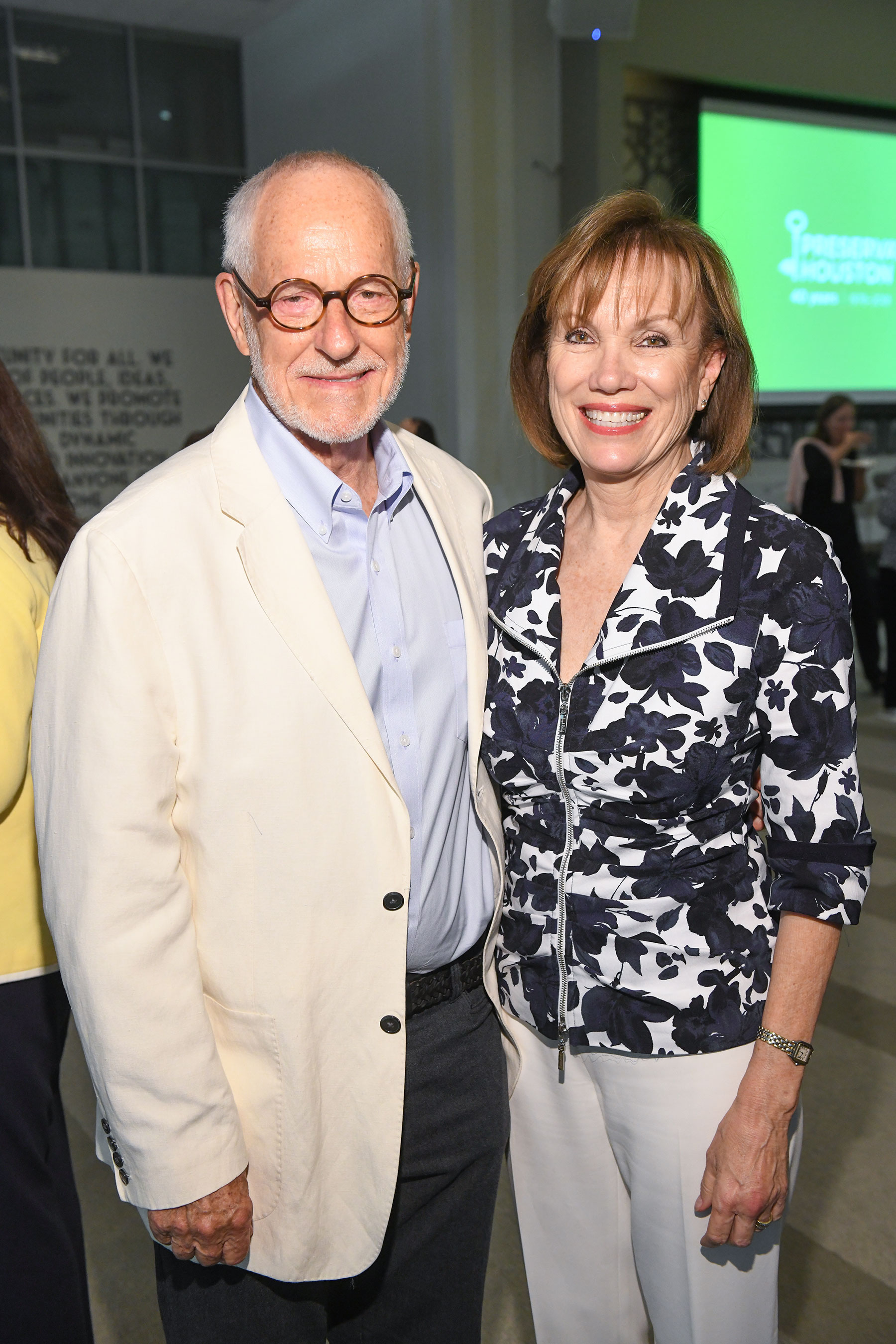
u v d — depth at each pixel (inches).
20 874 51.5
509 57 273.3
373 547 48.5
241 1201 44.6
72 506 58.2
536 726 49.8
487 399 287.1
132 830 41.1
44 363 316.2
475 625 50.9
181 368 340.5
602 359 47.8
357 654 47.0
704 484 48.7
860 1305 71.7
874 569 313.7
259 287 45.2
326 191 44.6
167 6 318.7
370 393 46.4
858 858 45.1
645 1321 55.7
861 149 328.8
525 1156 54.8
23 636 49.0
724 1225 46.3
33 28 319.9
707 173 302.7
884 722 219.5
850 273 334.6
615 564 51.1
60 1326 53.6
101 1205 85.0
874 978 114.8
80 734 41.1
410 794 48.1
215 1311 48.0
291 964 44.4
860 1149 87.7
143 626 41.5
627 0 237.3
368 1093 46.4
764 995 47.9
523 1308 73.3
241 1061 45.2
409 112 284.2
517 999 52.1
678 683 46.4
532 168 282.4
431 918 49.1
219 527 44.2
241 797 42.9
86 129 332.2
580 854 48.9
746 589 46.2
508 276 285.4
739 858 48.9
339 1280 53.1
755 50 297.9
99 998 41.2
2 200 321.7
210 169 354.0
